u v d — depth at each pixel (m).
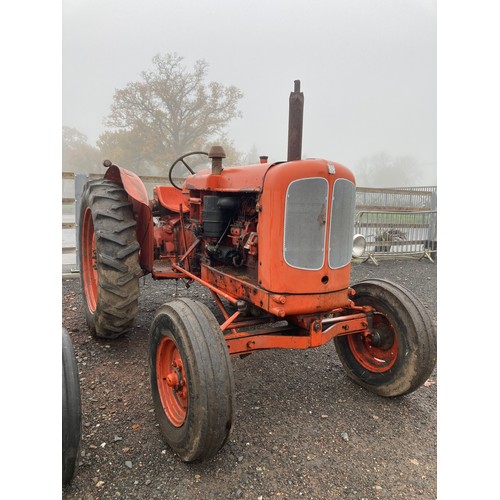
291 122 2.36
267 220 2.34
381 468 2.13
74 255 7.44
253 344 2.35
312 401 2.78
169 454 2.18
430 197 10.36
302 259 2.32
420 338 2.59
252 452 2.22
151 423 2.45
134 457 2.15
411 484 2.02
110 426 2.40
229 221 2.91
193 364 1.94
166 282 5.88
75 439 1.85
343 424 2.52
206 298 5.03
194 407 1.92
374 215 8.83
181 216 3.62
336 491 1.96
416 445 2.33
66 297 4.82
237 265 2.83
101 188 3.37
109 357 3.27
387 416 2.62
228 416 1.94
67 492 1.90
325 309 2.42
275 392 2.88
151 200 4.29
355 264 8.30
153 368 2.39
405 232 9.10
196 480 2.00
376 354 2.98
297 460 2.17
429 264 8.48
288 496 1.92
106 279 3.07
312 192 2.29
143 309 4.54
